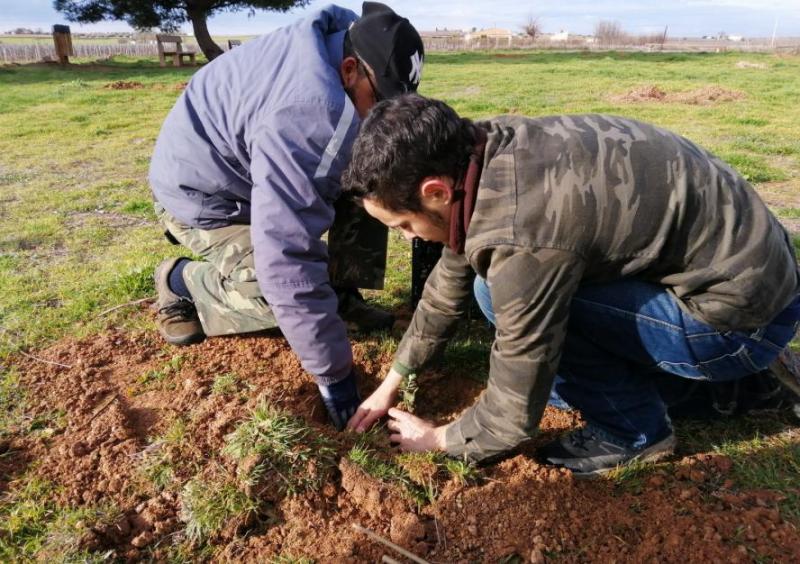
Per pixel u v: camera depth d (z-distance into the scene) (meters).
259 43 2.28
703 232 1.56
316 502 1.94
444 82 15.93
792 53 29.23
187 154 2.35
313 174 1.95
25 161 7.55
